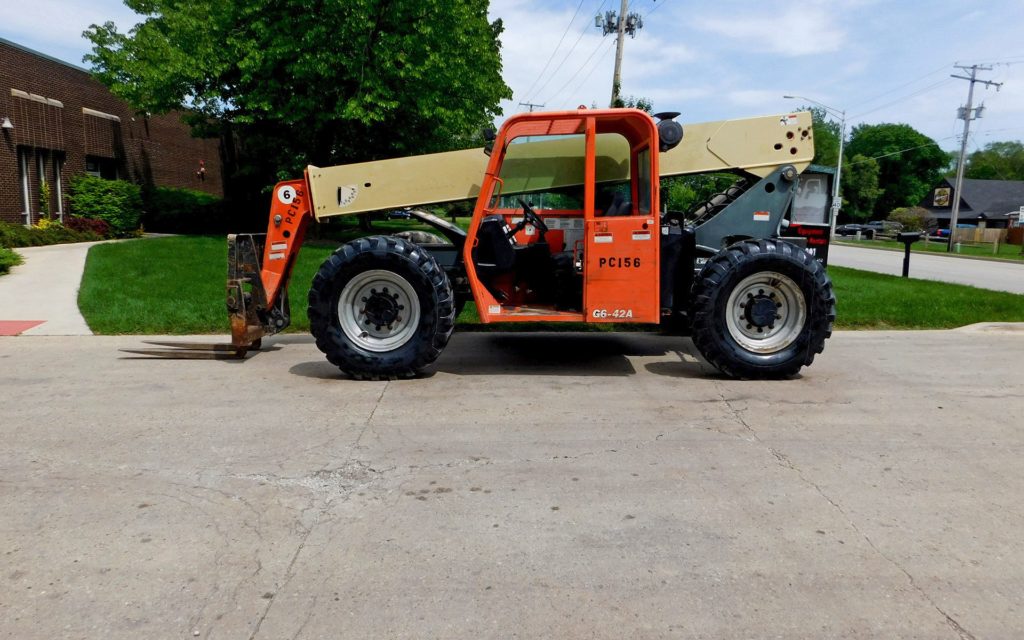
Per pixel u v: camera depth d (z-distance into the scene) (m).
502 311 6.62
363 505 3.79
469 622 2.76
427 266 6.34
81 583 3.02
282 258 7.37
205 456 4.50
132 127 24.62
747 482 4.09
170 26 20.98
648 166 6.51
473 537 3.44
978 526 3.55
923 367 7.10
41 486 4.03
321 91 19.19
